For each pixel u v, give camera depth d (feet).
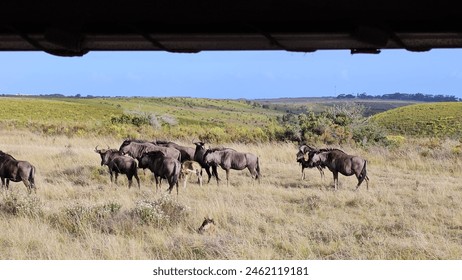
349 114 147.02
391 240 48.32
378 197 67.87
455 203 65.36
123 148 87.20
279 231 49.88
